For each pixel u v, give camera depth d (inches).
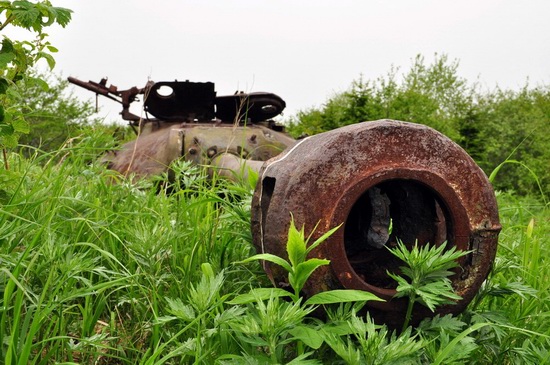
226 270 140.3
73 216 151.6
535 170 674.2
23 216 133.9
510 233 198.4
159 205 179.3
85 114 625.0
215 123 348.8
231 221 164.7
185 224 159.3
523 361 116.2
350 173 106.3
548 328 136.1
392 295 107.0
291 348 109.9
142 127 372.5
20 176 158.1
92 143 187.6
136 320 126.1
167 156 296.7
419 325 107.3
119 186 181.3
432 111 745.0
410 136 109.5
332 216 105.3
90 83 374.9
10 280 95.7
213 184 188.5
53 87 602.9
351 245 122.7
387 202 116.9
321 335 88.5
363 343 83.9
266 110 355.3
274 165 116.8
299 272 92.8
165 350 110.8
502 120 794.2
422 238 119.7
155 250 133.2
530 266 158.6
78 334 119.6
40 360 109.2
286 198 106.3
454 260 111.7
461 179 112.0
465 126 730.2
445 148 111.3
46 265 117.5
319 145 107.9
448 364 92.9
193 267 141.1
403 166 108.2
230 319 94.3
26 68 160.2
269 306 84.8
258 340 86.7
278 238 106.5
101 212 158.4
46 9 139.6
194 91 346.3
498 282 150.9
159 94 349.4
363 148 107.3
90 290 108.3
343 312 101.8
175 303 95.0
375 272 120.5
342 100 757.3
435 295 103.3
